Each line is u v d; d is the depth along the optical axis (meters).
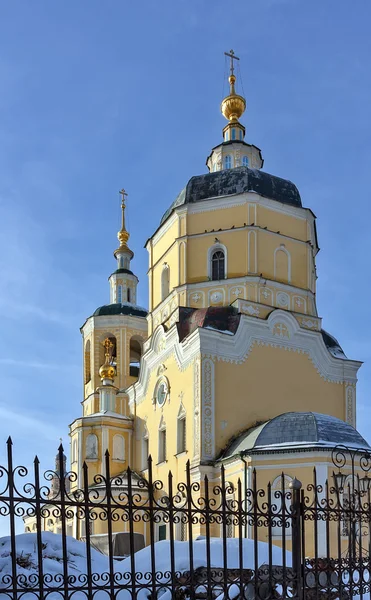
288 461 30.30
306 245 41.00
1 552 14.76
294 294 39.88
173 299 40.62
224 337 36.34
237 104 47.16
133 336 53.94
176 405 37.91
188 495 10.69
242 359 36.75
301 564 12.07
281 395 37.41
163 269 42.72
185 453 36.09
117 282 57.44
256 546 11.34
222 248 39.56
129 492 9.98
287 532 29.22
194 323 37.72
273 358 37.75
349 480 29.69
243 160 45.53
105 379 48.56
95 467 43.78
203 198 40.94
